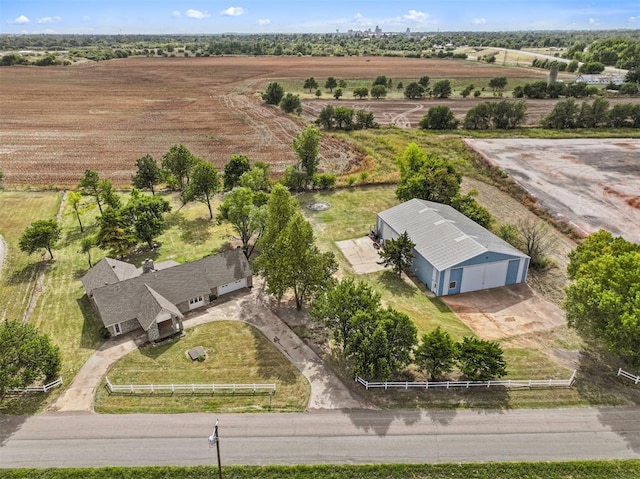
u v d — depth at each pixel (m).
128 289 35.22
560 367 30.08
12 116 112.38
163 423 25.89
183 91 150.75
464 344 28.80
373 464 23.03
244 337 33.72
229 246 48.31
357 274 43.19
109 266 38.69
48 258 45.72
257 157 81.88
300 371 30.05
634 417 25.89
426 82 151.00
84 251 43.91
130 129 101.81
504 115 99.56
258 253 46.78
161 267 40.91
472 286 40.66
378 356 27.66
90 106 125.69
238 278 39.69
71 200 50.94
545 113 115.31
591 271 30.73
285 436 24.91
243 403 27.33
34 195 62.41
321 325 35.00
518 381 28.41
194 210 57.38
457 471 22.69
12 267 43.97
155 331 32.94
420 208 48.81
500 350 27.97
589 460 23.16
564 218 54.12
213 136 96.38
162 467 22.91
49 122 107.38
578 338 33.47
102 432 25.30
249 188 49.25
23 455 23.86
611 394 27.59
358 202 60.34
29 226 52.84
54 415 26.50
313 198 61.62
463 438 24.64
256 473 22.64
